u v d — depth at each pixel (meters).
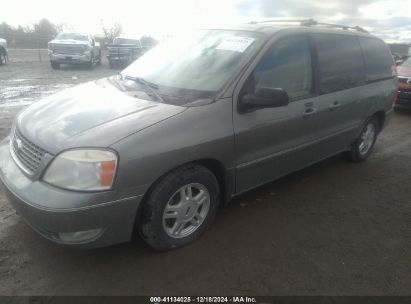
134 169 2.54
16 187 2.61
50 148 2.55
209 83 3.22
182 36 4.09
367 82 4.84
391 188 4.59
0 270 2.70
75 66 19.06
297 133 3.81
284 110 3.56
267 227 3.49
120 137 2.55
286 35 3.65
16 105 8.02
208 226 3.27
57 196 2.42
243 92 3.19
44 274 2.70
